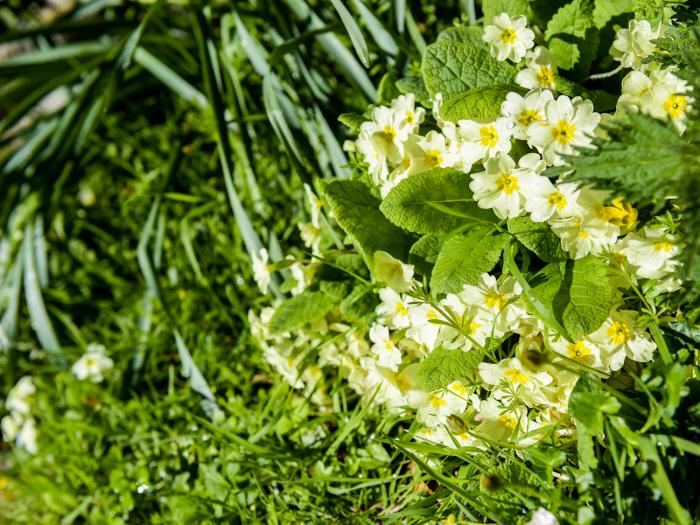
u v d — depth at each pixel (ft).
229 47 2.02
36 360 2.33
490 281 1.26
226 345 1.95
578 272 1.25
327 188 1.42
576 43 1.40
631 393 1.24
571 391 1.19
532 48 1.46
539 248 1.26
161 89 2.52
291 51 1.77
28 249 2.21
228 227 2.05
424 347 1.40
